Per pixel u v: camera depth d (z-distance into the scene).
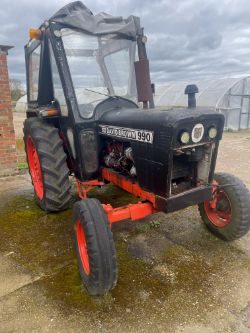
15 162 6.05
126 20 3.60
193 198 2.77
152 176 2.68
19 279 2.80
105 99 3.40
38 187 4.31
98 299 2.53
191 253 3.17
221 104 14.98
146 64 3.10
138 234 3.58
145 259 3.07
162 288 2.65
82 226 2.49
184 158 2.82
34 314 2.39
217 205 3.35
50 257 3.14
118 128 2.98
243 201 3.07
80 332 2.22
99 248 2.37
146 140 2.63
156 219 3.94
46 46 3.57
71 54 3.24
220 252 3.18
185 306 2.44
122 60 3.60
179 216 4.03
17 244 3.41
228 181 3.19
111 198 4.64
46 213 4.15
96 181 3.59
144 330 2.23
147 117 2.65
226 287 2.65
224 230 3.28
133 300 2.51
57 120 3.92
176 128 2.38
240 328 2.23
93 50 3.36
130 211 2.77
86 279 2.55
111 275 2.40
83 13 3.26
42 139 3.66
